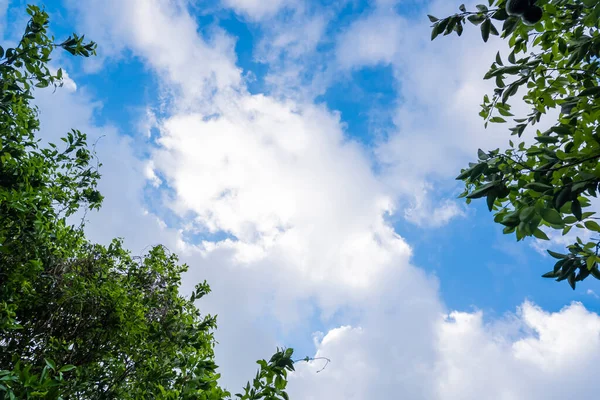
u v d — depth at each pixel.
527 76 2.70
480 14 2.49
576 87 2.69
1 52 3.30
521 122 2.95
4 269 3.72
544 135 2.27
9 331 4.09
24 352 4.25
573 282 2.23
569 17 2.59
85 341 4.60
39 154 4.02
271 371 2.16
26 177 3.51
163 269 5.80
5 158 3.29
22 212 3.36
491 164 2.15
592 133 1.93
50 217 4.12
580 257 2.20
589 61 2.51
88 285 4.79
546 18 2.52
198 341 4.57
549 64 2.65
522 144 2.53
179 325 4.66
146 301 5.44
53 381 1.91
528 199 1.95
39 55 3.48
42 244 4.04
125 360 4.61
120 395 4.18
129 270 5.67
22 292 4.11
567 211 1.88
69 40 3.53
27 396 1.85
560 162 1.90
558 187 1.79
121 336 4.65
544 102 2.51
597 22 2.22
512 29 2.48
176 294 5.74
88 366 4.44
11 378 1.83
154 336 4.52
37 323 4.36
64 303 4.50
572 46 2.48
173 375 4.01
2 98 3.43
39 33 3.39
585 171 1.91
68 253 4.67
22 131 3.63
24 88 3.54
